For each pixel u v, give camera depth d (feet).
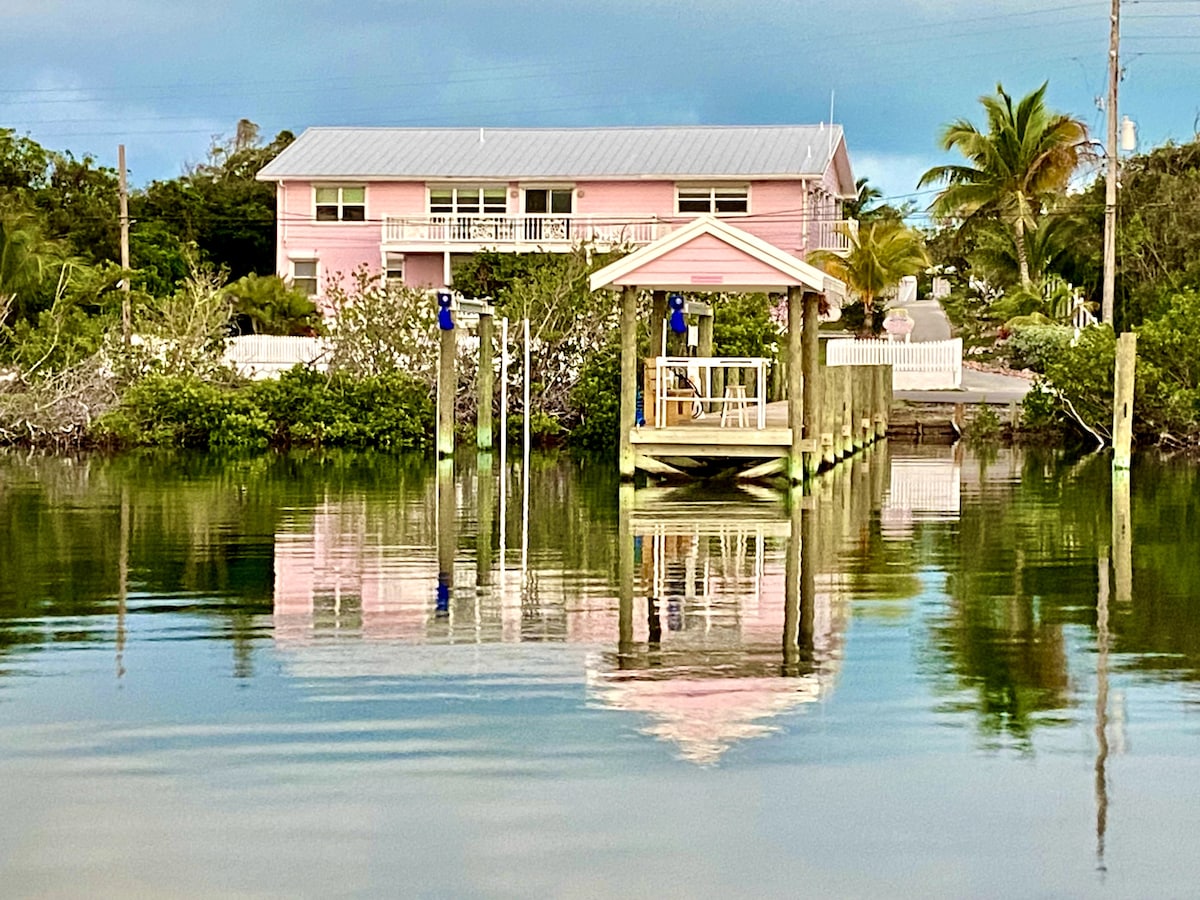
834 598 43.57
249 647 36.65
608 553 52.21
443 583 45.80
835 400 88.28
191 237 188.55
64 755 28.04
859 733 29.53
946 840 24.21
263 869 23.02
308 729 29.63
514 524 60.18
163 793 26.07
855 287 157.48
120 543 54.24
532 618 40.34
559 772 27.20
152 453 99.86
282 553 51.90
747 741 28.99
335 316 115.14
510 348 107.24
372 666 34.73
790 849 23.81
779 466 77.05
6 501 68.39
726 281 73.56
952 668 34.73
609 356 106.11
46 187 183.42
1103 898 22.21
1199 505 68.28
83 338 110.22
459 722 30.12
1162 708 31.35
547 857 23.48
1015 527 59.82
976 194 174.70
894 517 63.16
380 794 26.04
